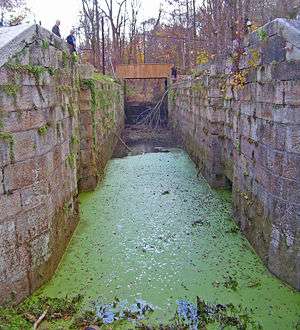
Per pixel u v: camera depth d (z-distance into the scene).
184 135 14.95
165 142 17.47
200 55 13.90
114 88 15.85
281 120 4.78
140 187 9.55
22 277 4.57
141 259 5.70
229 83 7.97
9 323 4.04
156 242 6.26
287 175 4.75
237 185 6.95
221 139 9.02
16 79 4.30
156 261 5.63
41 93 4.83
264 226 5.45
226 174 8.78
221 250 5.94
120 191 9.20
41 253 4.91
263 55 5.30
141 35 34.09
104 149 11.88
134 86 29.95
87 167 9.05
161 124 22.73
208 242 6.24
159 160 13.14
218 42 12.09
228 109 8.27
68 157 6.39
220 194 8.81
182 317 4.36
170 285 5.01
